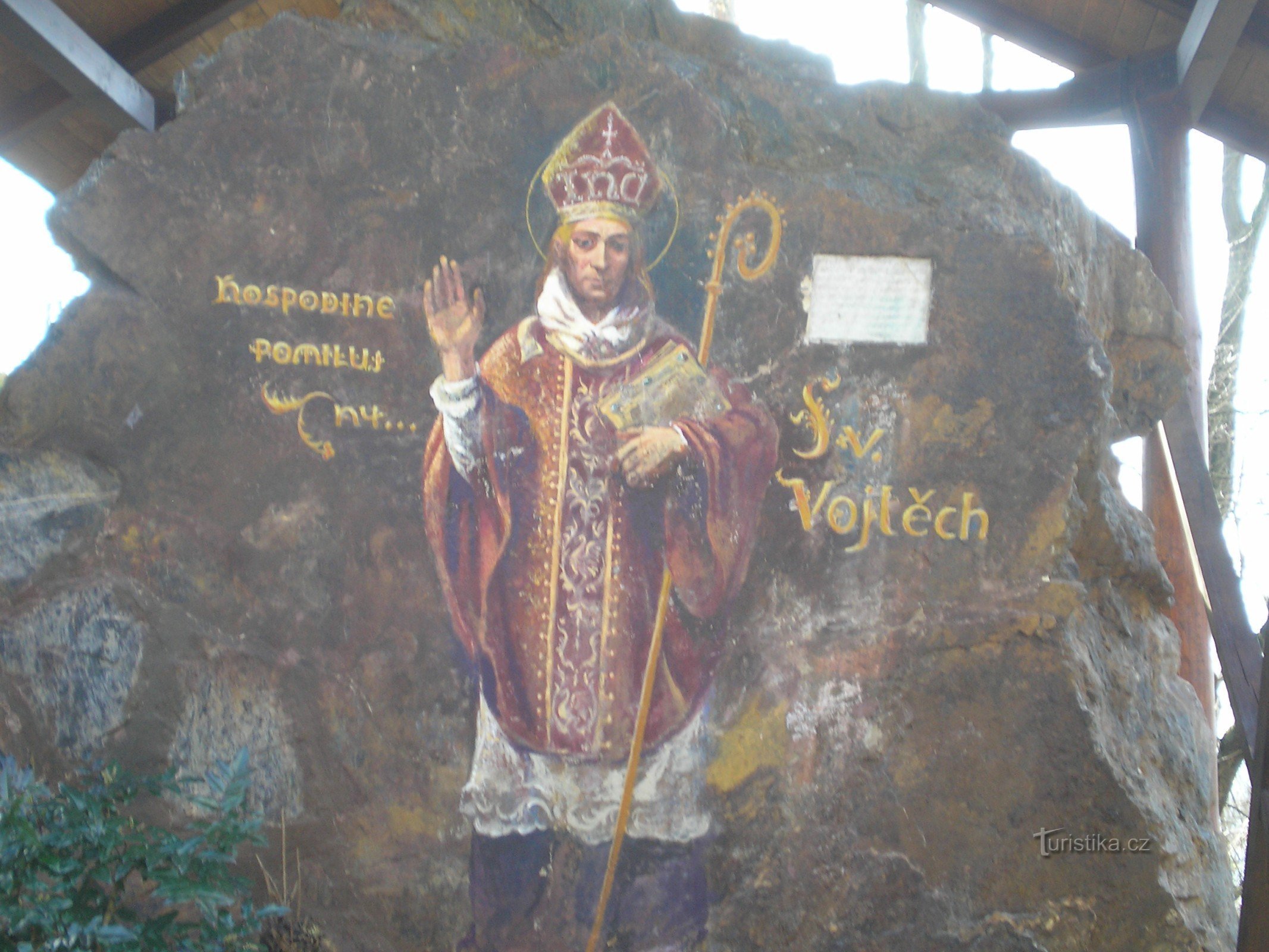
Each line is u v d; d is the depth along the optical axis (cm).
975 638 389
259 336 384
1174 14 543
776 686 391
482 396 391
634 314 395
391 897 381
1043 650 388
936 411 395
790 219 396
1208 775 432
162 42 614
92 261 383
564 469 392
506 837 385
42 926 298
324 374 386
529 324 393
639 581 391
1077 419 396
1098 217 455
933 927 384
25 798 314
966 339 396
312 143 387
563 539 391
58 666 370
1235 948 395
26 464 374
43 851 305
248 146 385
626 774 388
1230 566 483
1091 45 598
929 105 417
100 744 370
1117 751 393
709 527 393
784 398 395
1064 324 396
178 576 378
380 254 388
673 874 386
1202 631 574
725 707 390
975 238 397
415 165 390
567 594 390
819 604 393
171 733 374
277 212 385
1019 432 396
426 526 388
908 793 387
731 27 428
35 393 376
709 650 391
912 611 392
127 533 377
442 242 390
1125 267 461
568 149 394
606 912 385
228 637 379
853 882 385
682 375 394
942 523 393
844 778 388
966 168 411
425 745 385
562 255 393
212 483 381
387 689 384
